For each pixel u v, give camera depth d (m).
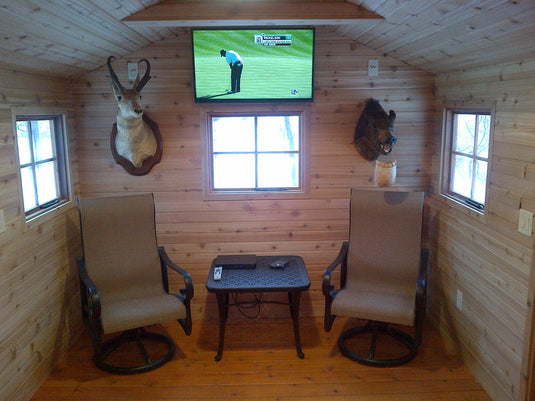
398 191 3.48
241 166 3.62
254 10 2.63
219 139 3.57
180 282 3.69
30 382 2.71
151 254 3.29
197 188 3.55
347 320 3.65
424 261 3.12
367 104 3.46
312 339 3.38
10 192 2.50
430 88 3.46
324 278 3.02
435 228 3.48
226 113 3.47
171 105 3.43
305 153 3.53
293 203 3.60
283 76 3.36
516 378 2.41
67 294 3.24
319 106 3.47
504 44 2.22
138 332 3.21
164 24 2.67
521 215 2.33
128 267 3.23
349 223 3.52
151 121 3.43
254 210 3.60
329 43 3.39
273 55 3.31
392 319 2.88
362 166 3.56
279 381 2.89
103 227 3.18
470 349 2.94
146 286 3.28
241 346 3.30
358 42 3.38
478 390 2.77
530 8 1.76
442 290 3.36
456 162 3.29
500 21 1.98
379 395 2.74
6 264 2.45
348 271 3.36
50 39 2.39
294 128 3.59
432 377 2.90
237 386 2.84
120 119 3.03
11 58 2.40
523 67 2.31
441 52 2.79
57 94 3.14
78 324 3.44
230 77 3.34
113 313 2.88
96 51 2.95
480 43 2.34
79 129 3.43
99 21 2.45
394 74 3.44
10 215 2.50
